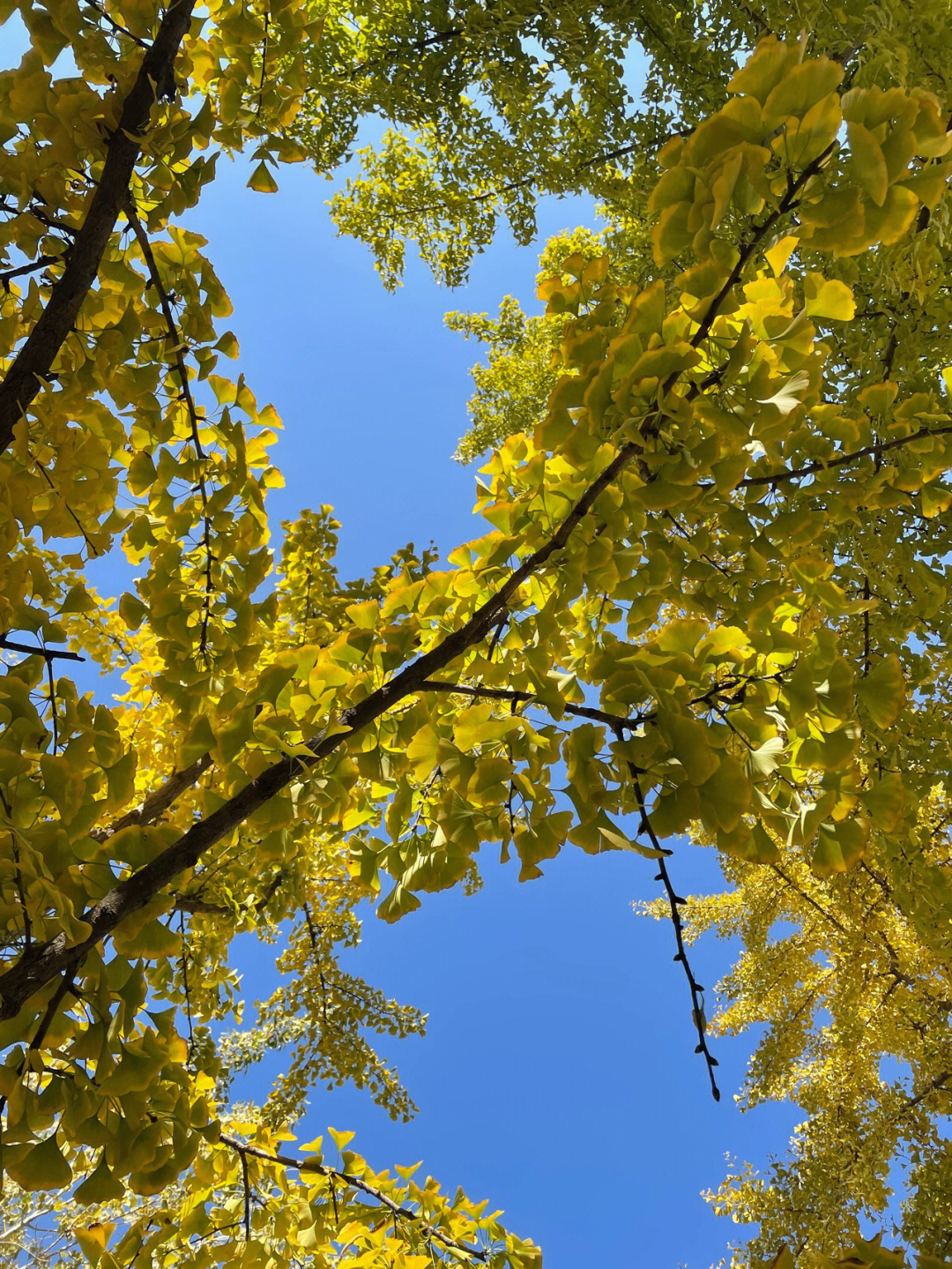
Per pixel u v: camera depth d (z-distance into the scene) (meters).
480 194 5.18
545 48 3.88
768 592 1.34
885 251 2.08
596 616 1.53
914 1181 4.08
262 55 1.73
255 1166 2.24
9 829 0.86
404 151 5.39
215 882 2.58
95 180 1.37
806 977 5.32
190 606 1.69
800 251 2.82
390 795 1.45
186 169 1.48
